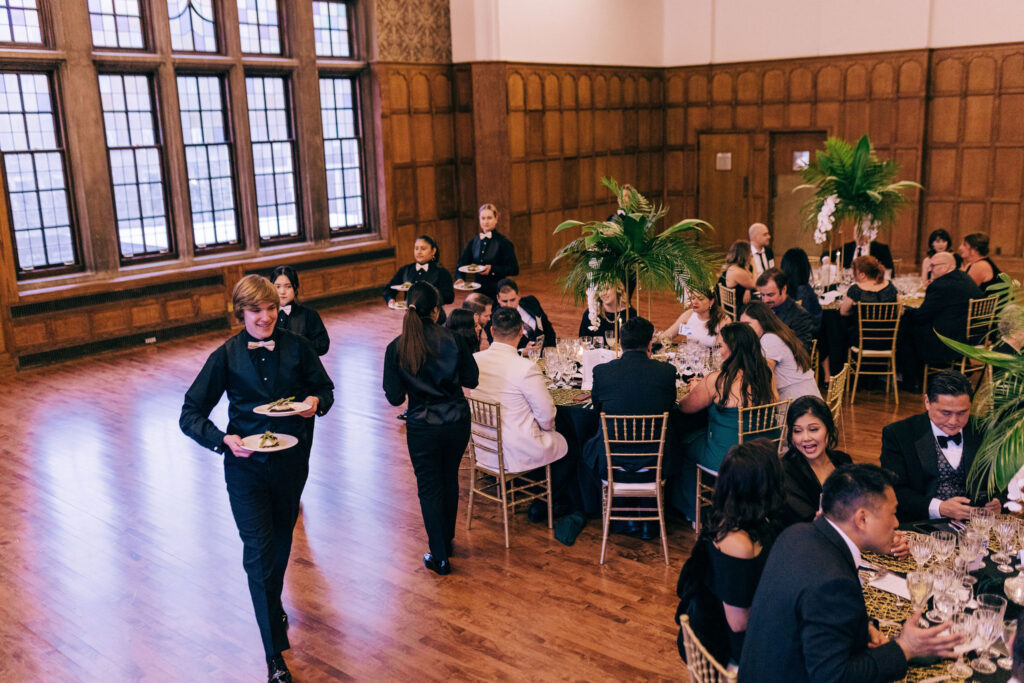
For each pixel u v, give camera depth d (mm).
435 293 4602
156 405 8172
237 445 3629
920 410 7492
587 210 15703
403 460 6648
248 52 11750
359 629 4293
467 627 4281
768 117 15445
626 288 5457
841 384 5559
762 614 2389
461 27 13789
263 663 4047
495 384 5004
